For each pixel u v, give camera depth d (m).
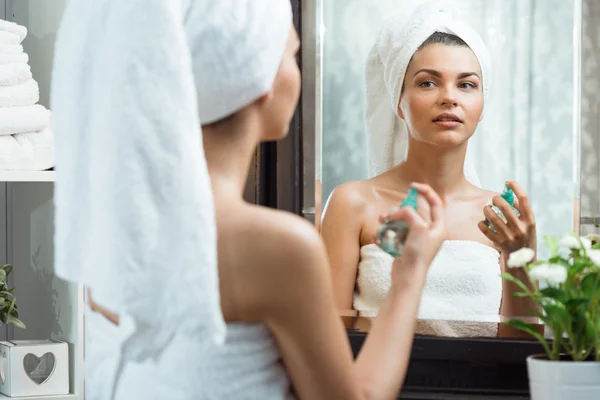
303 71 1.28
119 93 0.73
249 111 0.84
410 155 1.27
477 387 1.25
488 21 1.26
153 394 0.81
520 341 1.24
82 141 0.78
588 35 1.26
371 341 0.88
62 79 0.80
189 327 0.72
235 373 0.80
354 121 1.28
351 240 1.27
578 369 0.93
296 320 0.78
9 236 1.75
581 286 0.98
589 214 1.26
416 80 1.27
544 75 1.27
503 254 1.26
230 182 0.83
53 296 1.54
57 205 0.80
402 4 1.27
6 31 1.45
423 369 1.26
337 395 0.81
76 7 0.80
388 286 1.25
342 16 1.28
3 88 1.41
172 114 0.72
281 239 0.78
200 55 0.79
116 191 0.72
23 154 1.42
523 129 1.27
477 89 1.27
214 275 0.72
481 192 1.26
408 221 0.91
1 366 1.45
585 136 1.26
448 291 1.25
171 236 0.72
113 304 0.72
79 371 1.43
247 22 0.80
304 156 1.28
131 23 0.73
